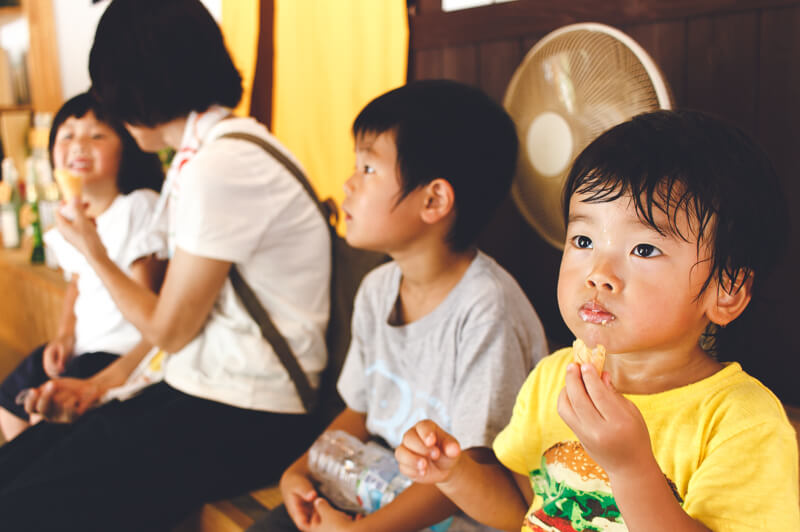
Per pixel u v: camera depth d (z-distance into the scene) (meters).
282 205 1.35
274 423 1.34
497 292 0.97
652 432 0.64
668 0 1.40
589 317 0.61
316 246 1.42
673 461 0.63
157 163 1.87
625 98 1.21
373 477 1.02
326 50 2.11
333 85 2.11
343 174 2.13
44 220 2.95
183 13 1.34
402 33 1.89
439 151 0.99
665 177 0.58
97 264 1.39
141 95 1.35
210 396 1.32
